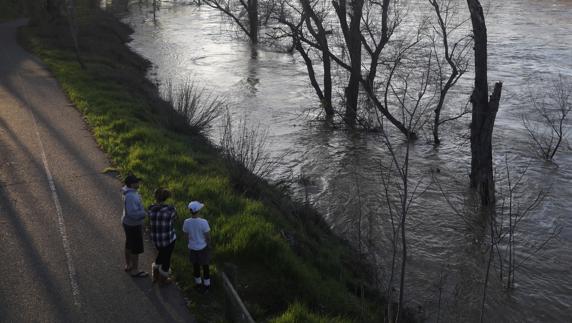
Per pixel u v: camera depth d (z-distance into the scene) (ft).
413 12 184.14
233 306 25.49
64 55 100.78
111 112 61.62
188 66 126.31
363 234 48.91
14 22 161.89
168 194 28.37
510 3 242.17
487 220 51.60
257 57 138.51
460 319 37.06
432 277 42.34
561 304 39.55
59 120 59.82
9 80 79.92
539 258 45.52
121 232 34.76
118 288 28.84
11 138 53.21
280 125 82.38
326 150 71.61
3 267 30.30
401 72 102.32
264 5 148.15
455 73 72.38
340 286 34.78
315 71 121.19
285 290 31.17
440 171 64.34
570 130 78.69
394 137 76.89
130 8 254.68
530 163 66.49
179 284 29.53
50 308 26.89
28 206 38.04
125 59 118.11
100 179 43.34
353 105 79.82
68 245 32.91
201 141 62.23
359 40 78.18
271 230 35.83
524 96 97.14
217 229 35.35
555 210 54.13
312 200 56.03
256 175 49.08
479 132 55.88
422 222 51.65
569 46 142.92
